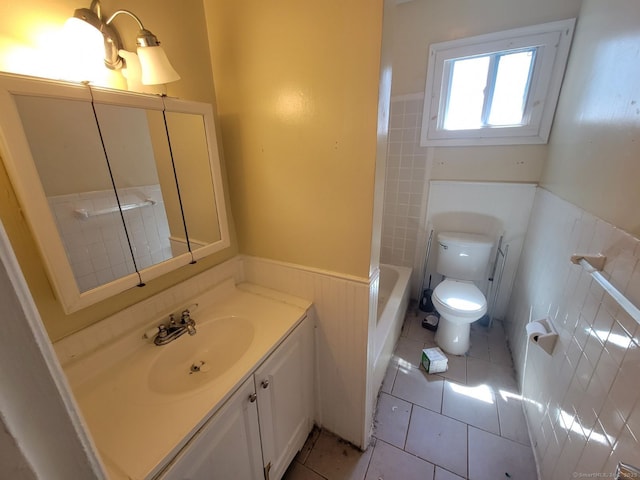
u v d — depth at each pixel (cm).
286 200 119
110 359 90
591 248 106
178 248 107
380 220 113
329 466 134
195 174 108
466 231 230
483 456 137
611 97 106
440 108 212
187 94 108
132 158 89
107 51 80
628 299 79
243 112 116
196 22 108
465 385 178
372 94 90
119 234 88
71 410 27
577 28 163
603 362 88
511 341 208
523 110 195
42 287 76
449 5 193
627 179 88
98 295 82
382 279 262
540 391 139
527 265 194
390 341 187
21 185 65
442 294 204
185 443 69
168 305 109
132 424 71
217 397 79
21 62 68
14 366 23
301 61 98
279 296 132
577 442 97
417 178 234
